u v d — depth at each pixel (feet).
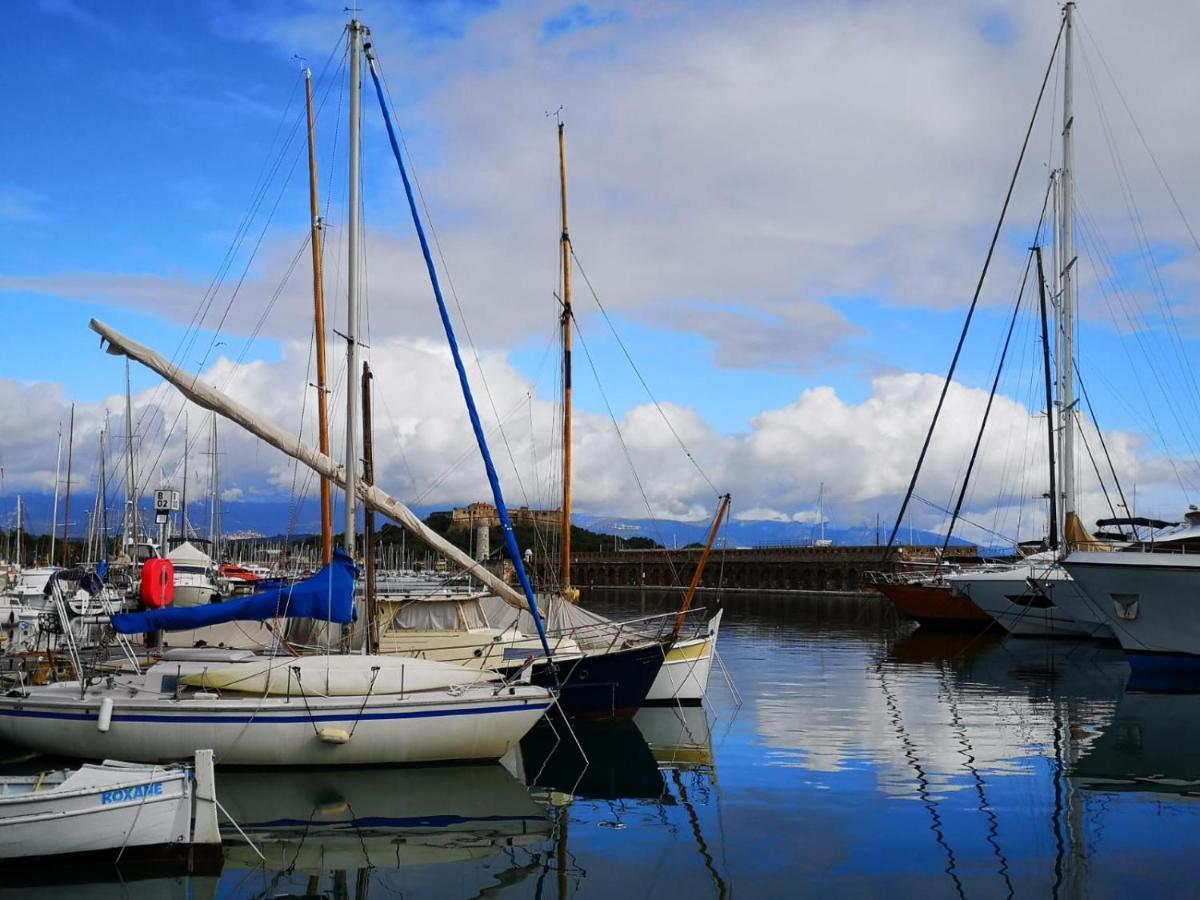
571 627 81.66
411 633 71.72
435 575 174.91
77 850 39.96
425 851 44.32
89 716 52.85
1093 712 80.23
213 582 187.11
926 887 39.70
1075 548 126.82
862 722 75.77
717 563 332.80
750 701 86.12
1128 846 44.73
